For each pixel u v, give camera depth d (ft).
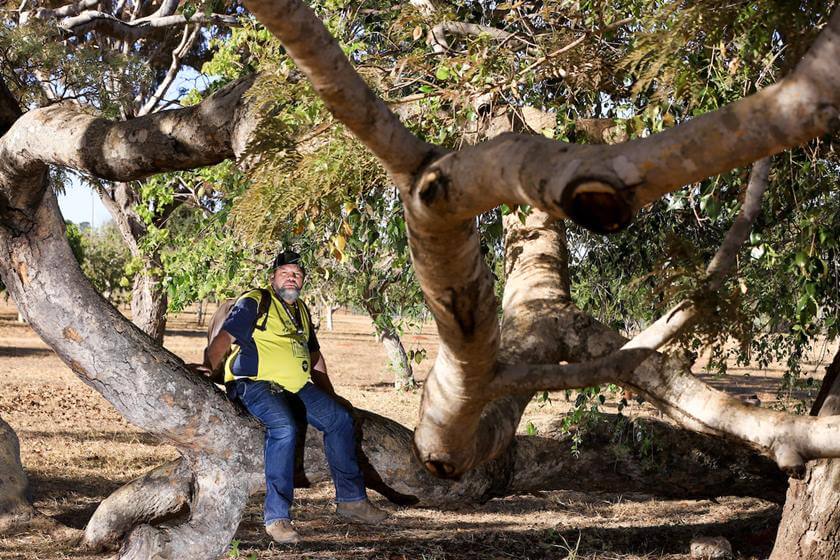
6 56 34.71
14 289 17.66
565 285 17.13
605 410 47.75
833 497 16.81
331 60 5.91
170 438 17.70
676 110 15.48
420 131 14.65
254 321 16.79
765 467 20.29
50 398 57.11
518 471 19.36
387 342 68.33
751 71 14.14
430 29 14.65
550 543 22.84
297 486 18.20
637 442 20.02
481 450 12.88
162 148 15.58
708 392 13.25
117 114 38.63
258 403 16.81
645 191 5.30
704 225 20.35
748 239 18.28
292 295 17.15
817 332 20.25
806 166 14.83
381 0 19.97
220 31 44.98
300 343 17.07
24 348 106.63
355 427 17.66
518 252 17.60
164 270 31.35
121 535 19.03
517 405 13.71
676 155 5.13
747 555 22.06
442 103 14.65
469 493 18.61
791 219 17.85
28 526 20.93
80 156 15.97
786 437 11.89
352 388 75.82
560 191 5.41
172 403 17.44
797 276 17.48
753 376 85.51
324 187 11.96
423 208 6.64
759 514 26.08
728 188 16.53
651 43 10.55
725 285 16.33
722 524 25.21
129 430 44.04
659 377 13.41
